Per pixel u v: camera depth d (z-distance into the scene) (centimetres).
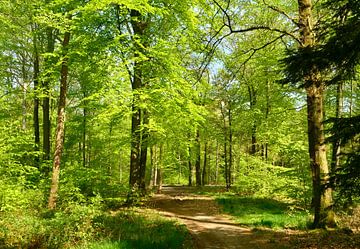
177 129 2134
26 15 1838
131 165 1952
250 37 2294
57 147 1647
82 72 1833
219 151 5325
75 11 1443
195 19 1688
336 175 823
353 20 792
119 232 1116
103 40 1620
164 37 1831
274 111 2362
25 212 1476
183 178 6194
